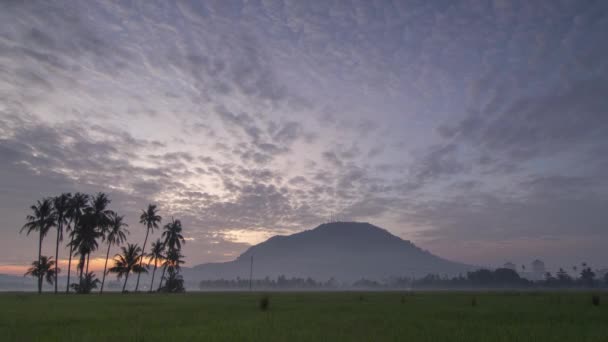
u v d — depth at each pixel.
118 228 100.19
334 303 44.81
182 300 53.16
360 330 18.88
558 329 19.45
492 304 41.34
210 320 23.42
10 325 20.97
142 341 15.56
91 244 91.88
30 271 94.38
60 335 17.09
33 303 42.69
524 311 30.81
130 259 109.94
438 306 38.12
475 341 15.93
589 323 22.28
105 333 17.58
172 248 118.94
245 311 31.19
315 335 17.09
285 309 33.81
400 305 40.16
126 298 60.69
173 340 15.73
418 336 17.02
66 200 91.19
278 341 15.59
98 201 94.50
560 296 66.62
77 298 59.69
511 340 16.16
